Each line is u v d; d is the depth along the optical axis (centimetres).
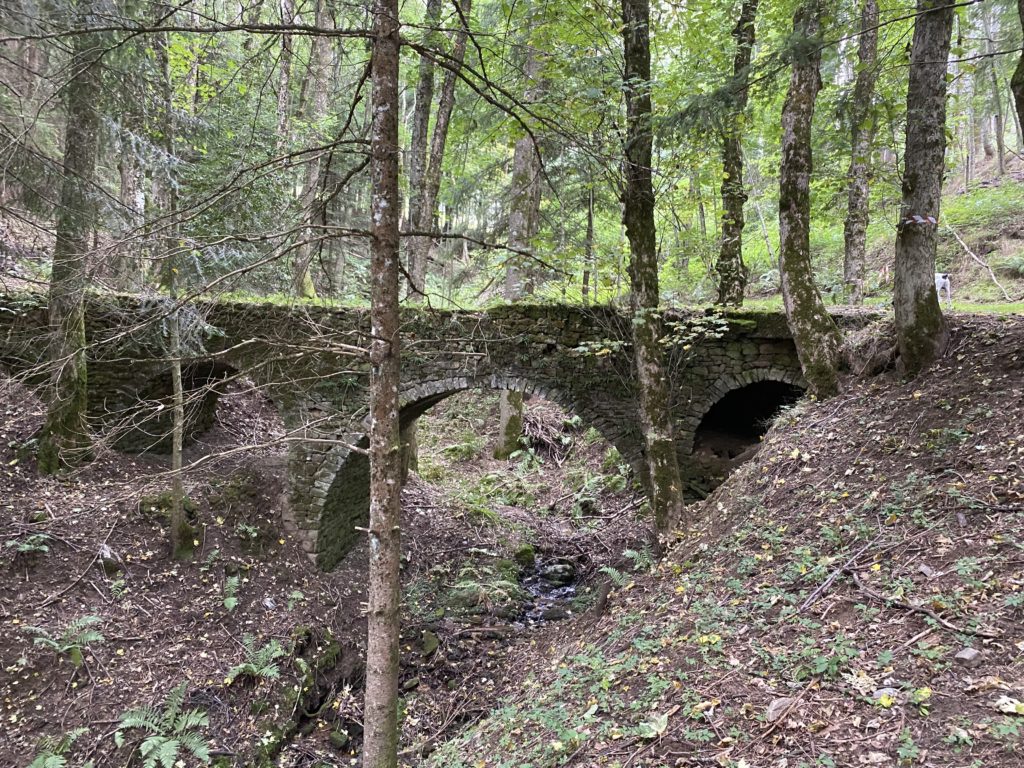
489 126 955
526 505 1396
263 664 745
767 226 1952
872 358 721
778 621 444
